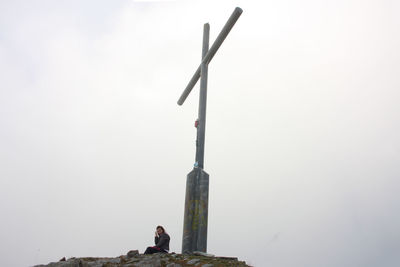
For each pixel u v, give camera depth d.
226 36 8.86
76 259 6.12
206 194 7.89
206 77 9.33
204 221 7.61
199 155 8.30
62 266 5.38
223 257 6.77
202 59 9.59
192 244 7.41
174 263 5.75
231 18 8.48
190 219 7.66
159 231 7.98
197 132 8.62
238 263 6.27
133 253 6.66
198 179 8.02
